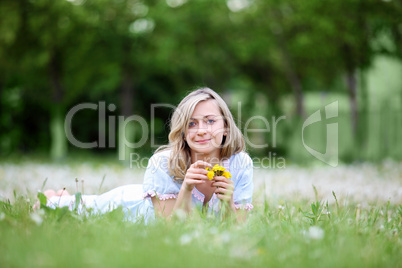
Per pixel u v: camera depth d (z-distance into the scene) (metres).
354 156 13.48
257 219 3.06
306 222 3.16
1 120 17.25
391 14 13.44
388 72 17.66
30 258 1.99
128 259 2.04
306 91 20.77
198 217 2.88
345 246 2.35
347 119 13.90
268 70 20.22
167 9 15.76
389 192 5.23
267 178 7.19
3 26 14.34
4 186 5.95
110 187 5.99
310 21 13.98
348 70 14.41
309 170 9.16
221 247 2.29
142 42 16.80
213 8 16.38
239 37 17.00
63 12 14.37
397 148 12.96
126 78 17.66
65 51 15.97
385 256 2.32
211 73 19.56
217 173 3.16
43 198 3.22
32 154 17.55
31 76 17.25
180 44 16.84
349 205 4.42
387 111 13.27
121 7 15.80
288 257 2.19
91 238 2.43
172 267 1.97
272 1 15.05
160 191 3.44
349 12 13.55
